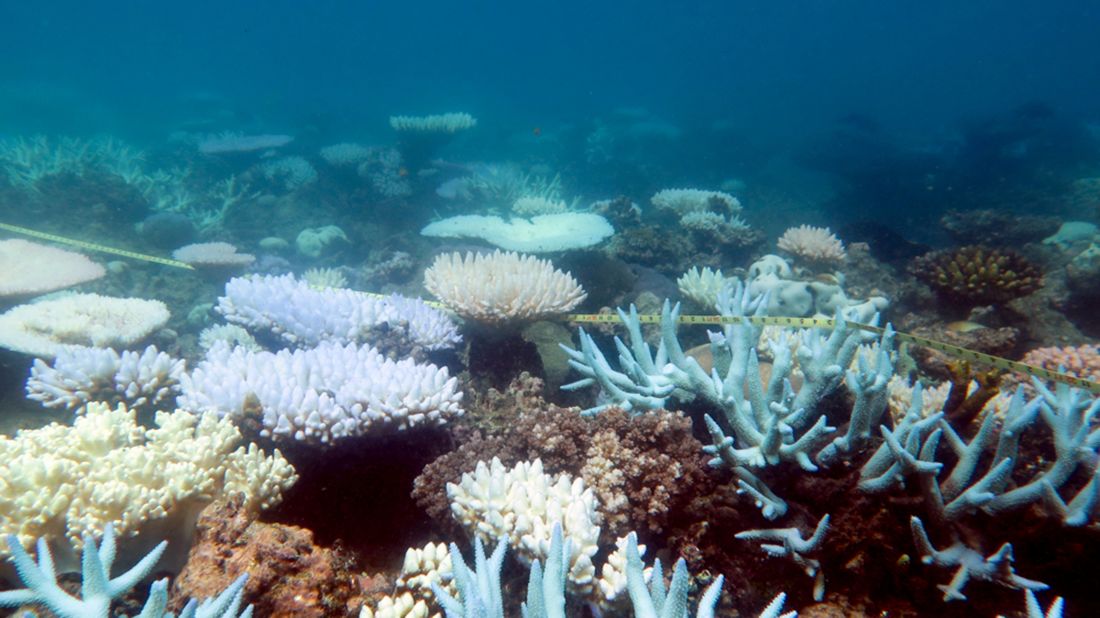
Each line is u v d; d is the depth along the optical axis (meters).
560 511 2.89
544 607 2.14
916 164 28.73
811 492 3.43
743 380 3.89
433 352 5.44
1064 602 3.23
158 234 11.20
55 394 4.07
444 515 3.37
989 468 3.71
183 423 3.48
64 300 5.54
